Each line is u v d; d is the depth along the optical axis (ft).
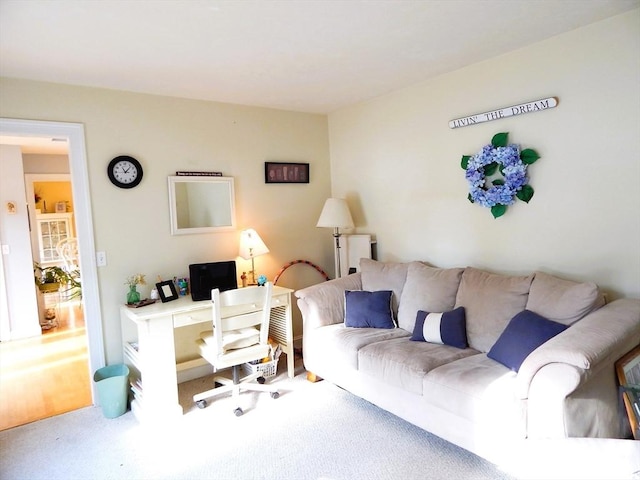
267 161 13.50
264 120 13.43
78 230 10.34
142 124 11.18
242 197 13.02
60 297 21.88
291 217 14.14
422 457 7.68
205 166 12.26
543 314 8.03
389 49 8.91
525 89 9.29
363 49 8.82
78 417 9.89
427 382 7.72
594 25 8.14
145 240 11.27
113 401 9.80
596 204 8.43
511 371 7.41
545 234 9.28
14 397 11.07
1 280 16.33
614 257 8.26
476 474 7.10
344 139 14.35
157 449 8.38
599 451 5.90
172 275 11.72
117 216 10.84
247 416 9.54
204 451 8.22
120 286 10.91
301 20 7.31
